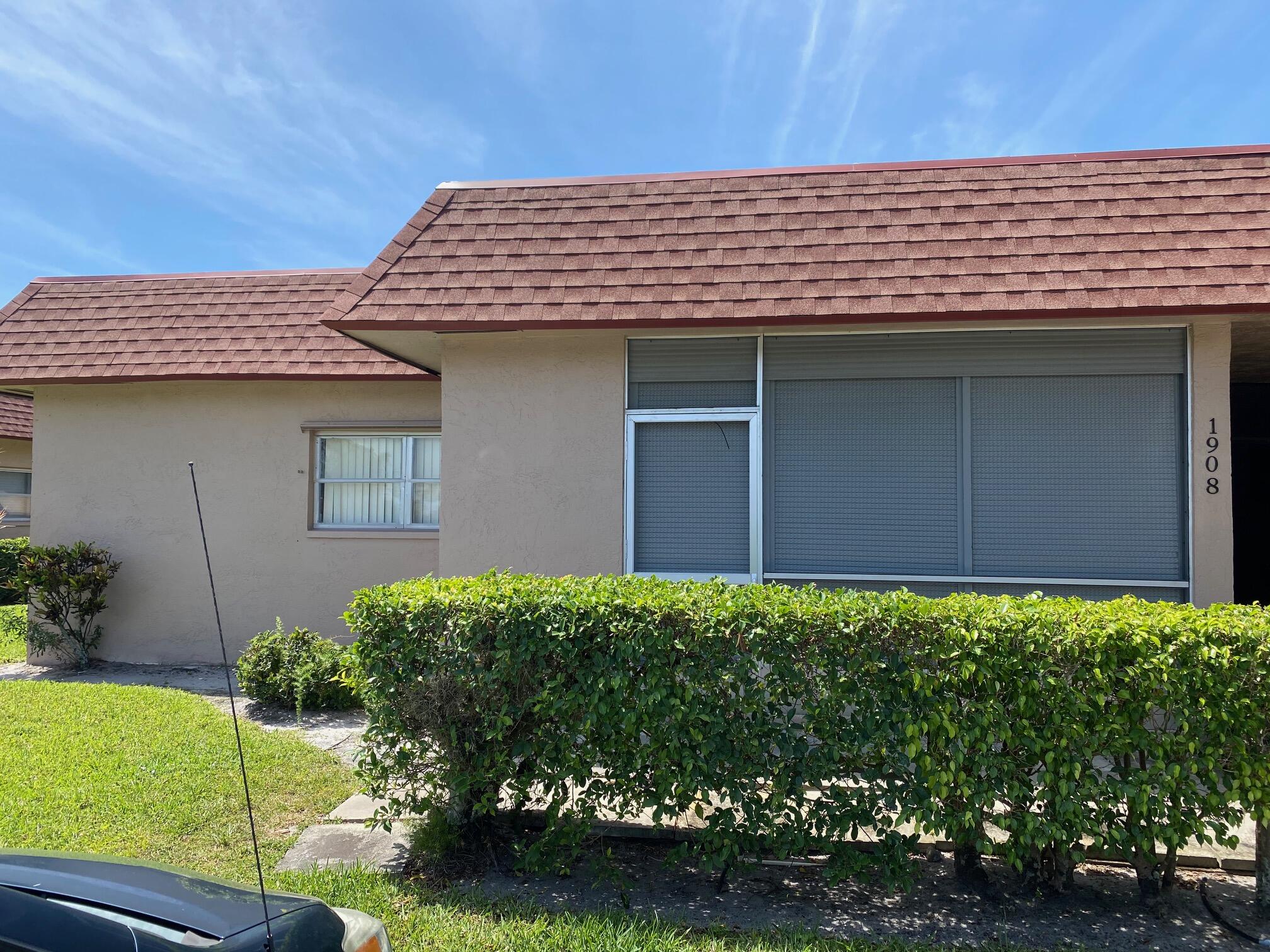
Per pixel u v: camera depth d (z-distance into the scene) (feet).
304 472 32.14
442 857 14.48
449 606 14.30
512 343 22.68
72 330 33.04
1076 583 20.25
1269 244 19.48
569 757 13.94
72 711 23.27
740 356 21.90
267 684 24.91
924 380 21.18
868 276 20.61
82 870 8.21
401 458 32.55
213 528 32.27
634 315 20.86
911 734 12.65
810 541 21.39
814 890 13.84
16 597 47.34
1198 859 14.51
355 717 24.45
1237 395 32.53
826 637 13.26
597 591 14.44
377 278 22.40
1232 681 12.35
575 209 23.80
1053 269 19.85
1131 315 19.16
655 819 13.51
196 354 31.58
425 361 27.02
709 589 14.88
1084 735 12.64
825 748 13.19
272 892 8.48
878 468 21.26
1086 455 20.47
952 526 20.89
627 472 22.15
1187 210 20.56
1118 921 12.79
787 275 21.04
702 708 13.39
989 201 21.77
